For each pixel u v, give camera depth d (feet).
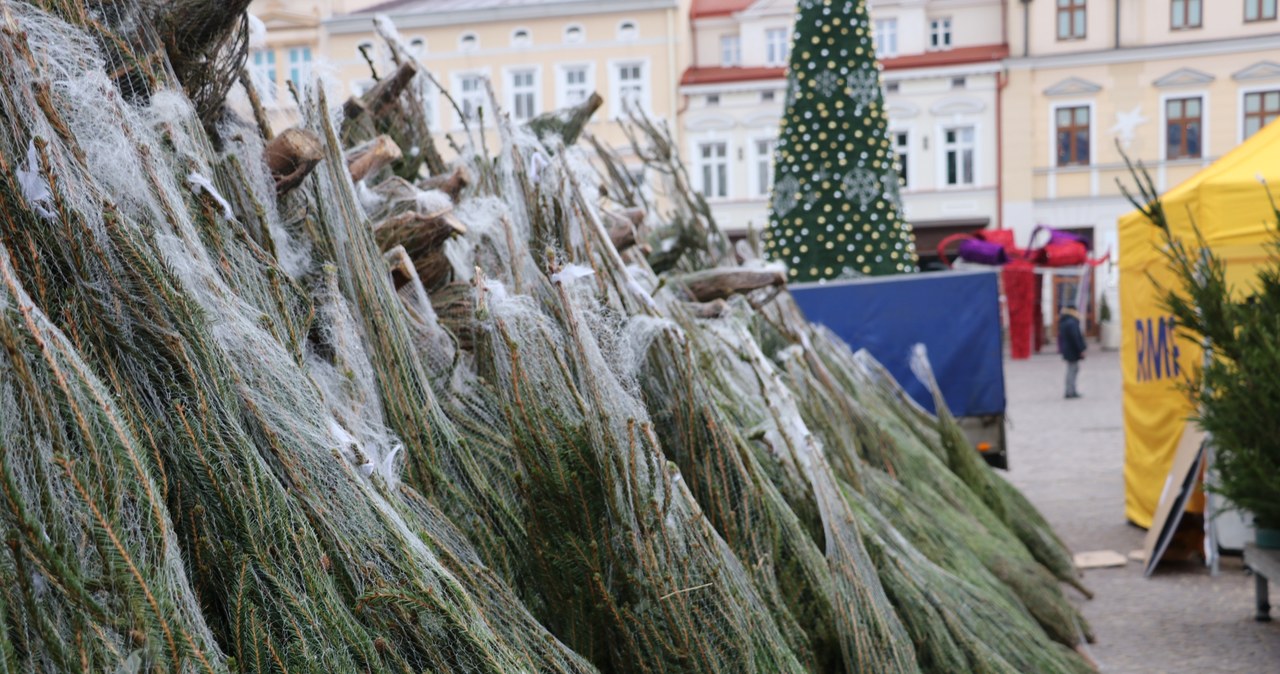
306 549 4.43
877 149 38.93
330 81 7.65
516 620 5.47
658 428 7.86
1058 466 33.83
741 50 101.30
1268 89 92.84
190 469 4.32
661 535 6.33
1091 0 94.94
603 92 93.61
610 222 11.02
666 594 6.23
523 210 8.27
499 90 92.43
